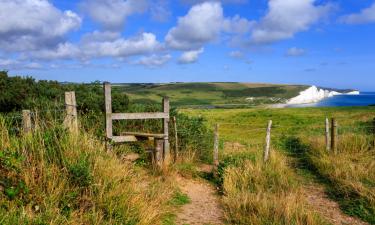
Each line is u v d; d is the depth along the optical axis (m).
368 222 8.02
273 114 37.47
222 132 24.77
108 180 7.09
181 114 14.70
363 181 10.13
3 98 12.20
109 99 10.35
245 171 10.16
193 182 10.43
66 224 5.74
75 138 7.62
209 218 7.82
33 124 7.95
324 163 11.76
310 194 9.84
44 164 6.78
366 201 8.78
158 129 13.00
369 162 11.41
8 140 7.04
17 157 6.74
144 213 6.72
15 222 5.35
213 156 12.71
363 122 22.84
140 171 9.78
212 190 9.88
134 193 7.21
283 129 24.61
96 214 6.20
